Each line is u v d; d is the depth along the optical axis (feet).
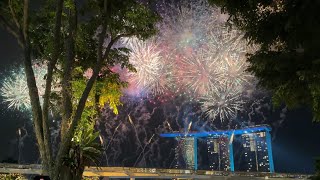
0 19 44.52
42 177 24.81
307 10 24.86
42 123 41.16
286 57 26.71
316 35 25.46
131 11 48.83
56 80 51.88
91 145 44.39
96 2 49.16
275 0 27.20
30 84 41.88
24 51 43.29
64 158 40.91
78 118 41.22
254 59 28.14
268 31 27.68
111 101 57.21
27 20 44.09
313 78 24.54
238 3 28.66
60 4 43.78
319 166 27.07
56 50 42.91
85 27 50.01
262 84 29.84
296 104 29.43
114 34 48.91
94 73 43.75
